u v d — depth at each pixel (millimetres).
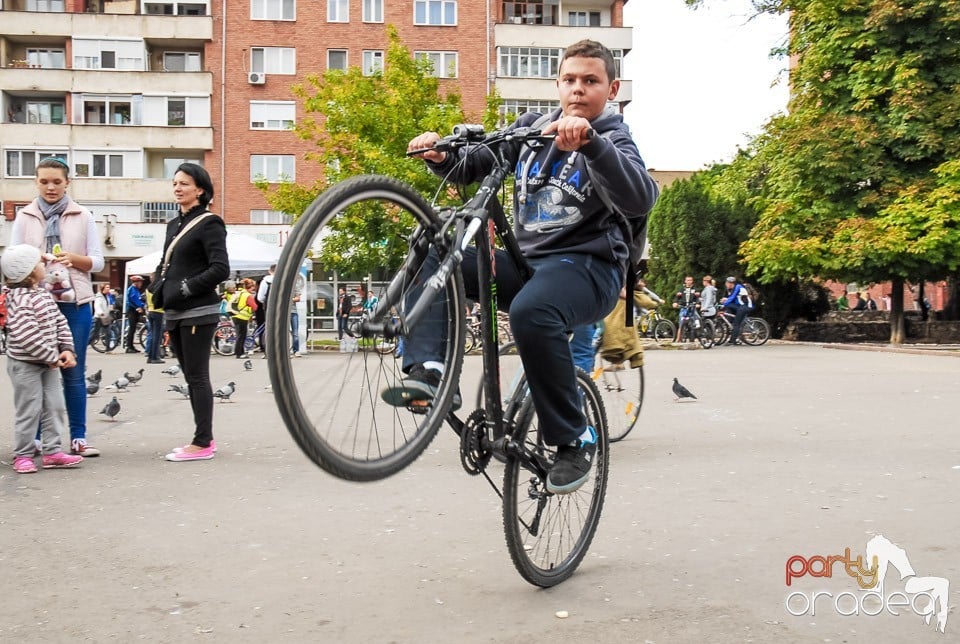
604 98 3732
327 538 4594
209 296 6836
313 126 28266
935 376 14117
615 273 3744
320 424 2838
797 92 27797
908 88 25234
